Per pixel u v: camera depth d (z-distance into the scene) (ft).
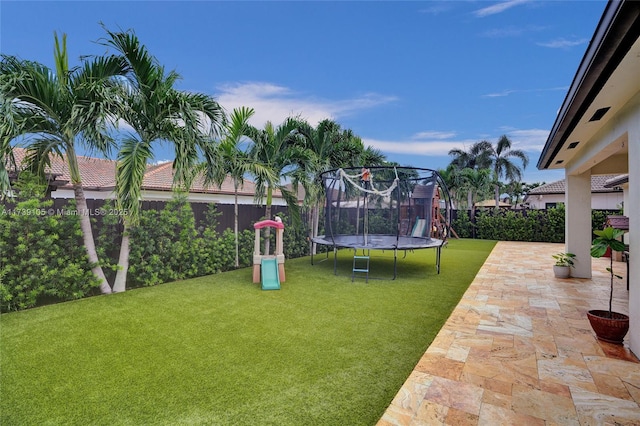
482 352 11.48
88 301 17.67
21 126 15.55
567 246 24.38
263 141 28.60
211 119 20.38
